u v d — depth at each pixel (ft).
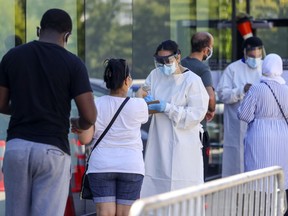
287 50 75.36
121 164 37.70
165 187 43.14
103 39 55.36
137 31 59.57
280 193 34.04
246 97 47.47
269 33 75.61
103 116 37.93
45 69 32.65
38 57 32.81
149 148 43.57
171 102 42.83
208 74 47.42
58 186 32.96
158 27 62.28
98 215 38.06
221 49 70.54
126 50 58.23
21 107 32.68
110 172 37.65
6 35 46.91
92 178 37.91
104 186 37.86
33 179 32.78
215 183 27.02
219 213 27.99
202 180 43.83
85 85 32.96
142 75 59.98
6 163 32.68
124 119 37.99
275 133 46.96
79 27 52.60
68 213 47.75
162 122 43.21
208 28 69.51
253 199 31.35
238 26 72.43
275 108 46.91
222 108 69.41
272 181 33.30
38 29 35.22
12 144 32.53
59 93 32.71
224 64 70.54
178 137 42.93
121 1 57.52
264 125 47.09
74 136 48.73
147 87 43.57
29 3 48.37
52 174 32.65
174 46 42.68
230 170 58.90
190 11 67.15
